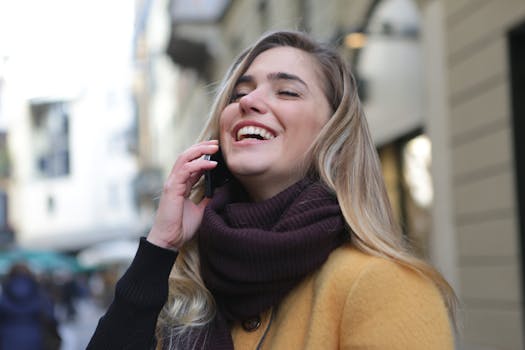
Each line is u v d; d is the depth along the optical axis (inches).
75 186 1405.0
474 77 225.3
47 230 1422.2
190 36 626.2
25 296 221.5
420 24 260.4
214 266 54.0
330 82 59.9
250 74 60.4
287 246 50.1
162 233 55.7
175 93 915.4
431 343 46.6
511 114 206.1
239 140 58.7
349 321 47.8
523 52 208.5
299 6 397.1
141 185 1007.6
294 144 57.2
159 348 59.2
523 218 202.2
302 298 52.2
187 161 57.6
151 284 53.9
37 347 221.8
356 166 56.6
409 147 283.0
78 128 1408.7
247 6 534.0
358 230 51.6
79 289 903.1
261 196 60.1
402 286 48.1
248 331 54.9
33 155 1451.8
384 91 289.0
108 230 1344.7
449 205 238.7
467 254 227.0
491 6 215.9
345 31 290.0
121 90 1357.0
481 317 217.9
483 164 219.1
